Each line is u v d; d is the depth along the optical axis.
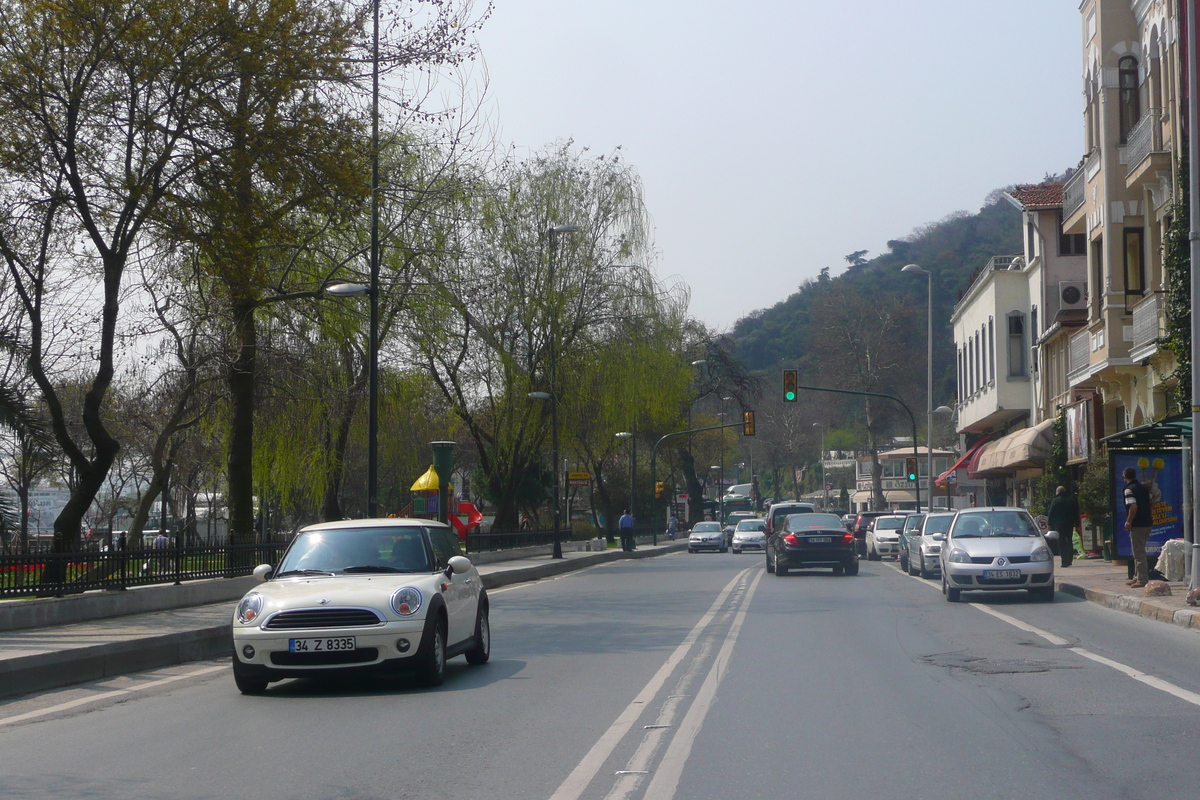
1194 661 11.96
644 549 60.00
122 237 20.92
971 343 54.09
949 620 17.19
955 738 8.10
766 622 17.47
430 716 9.67
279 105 21.11
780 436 101.25
